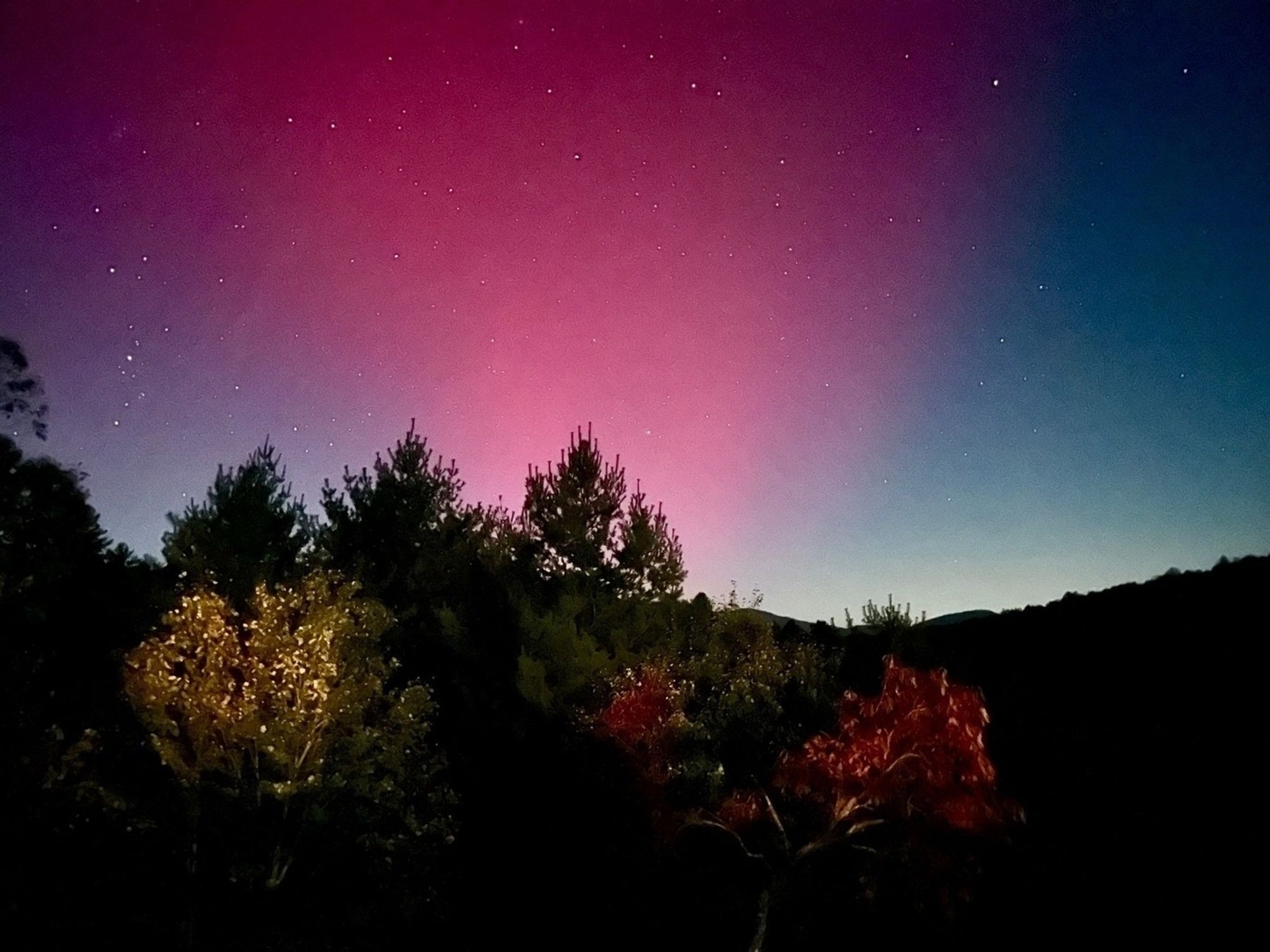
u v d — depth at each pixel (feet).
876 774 30.35
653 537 58.95
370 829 34.24
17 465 34.37
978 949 33.27
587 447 58.08
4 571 30.96
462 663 48.98
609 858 38.01
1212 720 47.26
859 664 50.11
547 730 42.93
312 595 32.86
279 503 44.65
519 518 59.26
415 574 54.85
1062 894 35.70
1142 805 40.91
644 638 53.11
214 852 32.73
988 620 92.63
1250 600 63.36
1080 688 56.70
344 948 31.68
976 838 32.50
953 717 30.48
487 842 41.86
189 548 42.32
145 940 28.32
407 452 57.31
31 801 27.02
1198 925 31.35
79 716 32.27
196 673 30.58
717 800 33.83
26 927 26.40
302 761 31.45
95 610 37.88
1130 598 76.54
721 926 36.35
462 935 37.60
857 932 34.99
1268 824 36.32
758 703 36.70
